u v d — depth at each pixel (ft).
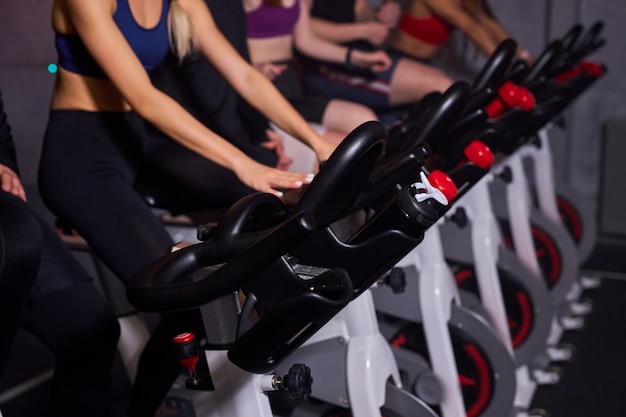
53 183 6.03
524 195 9.23
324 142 5.41
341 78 12.04
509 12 13.85
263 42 10.96
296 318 3.48
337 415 5.74
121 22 5.68
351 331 5.33
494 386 7.09
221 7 8.14
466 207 8.07
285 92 11.11
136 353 6.84
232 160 4.83
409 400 5.49
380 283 6.04
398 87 11.73
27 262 4.53
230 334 4.28
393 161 3.98
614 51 13.60
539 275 9.23
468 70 13.41
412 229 3.53
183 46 6.01
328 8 12.30
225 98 7.84
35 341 9.54
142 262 5.78
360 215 4.93
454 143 5.14
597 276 12.00
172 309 3.27
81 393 5.56
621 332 10.31
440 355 6.64
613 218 13.87
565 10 13.47
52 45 13.73
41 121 14.29
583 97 14.02
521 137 7.18
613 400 8.57
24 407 7.93
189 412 6.47
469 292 8.38
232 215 3.46
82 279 5.57
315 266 3.74
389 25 12.20
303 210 3.07
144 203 6.10
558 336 10.13
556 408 8.49
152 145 6.64
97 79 6.08
